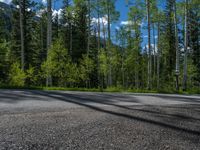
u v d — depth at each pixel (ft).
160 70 200.64
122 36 142.10
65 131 20.30
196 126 24.70
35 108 27.78
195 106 34.81
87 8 108.27
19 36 133.18
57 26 169.58
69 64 92.79
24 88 56.18
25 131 19.60
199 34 153.17
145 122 24.52
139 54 148.77
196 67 150.61
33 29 154.71
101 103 33.47
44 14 125.90
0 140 17.53
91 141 18.72
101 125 22.53
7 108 26.94
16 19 133.69
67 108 28.71
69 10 105.91
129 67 159.94
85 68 110.32
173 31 160.45
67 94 42.14
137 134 21.03
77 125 22.03
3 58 88.89
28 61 132.16
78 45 158.61
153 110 30.07
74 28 161.27
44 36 162.71
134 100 38.50
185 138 21.22
